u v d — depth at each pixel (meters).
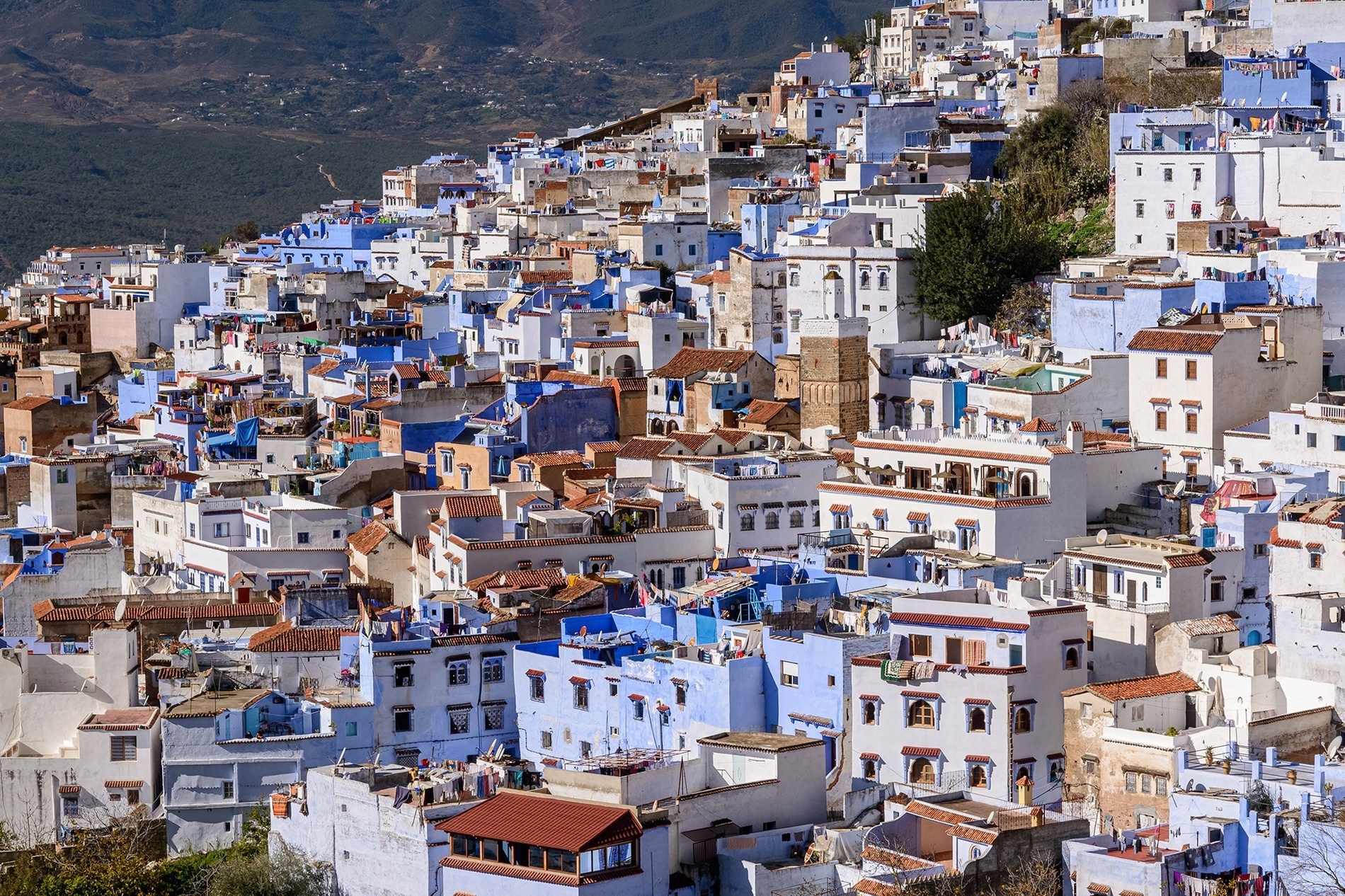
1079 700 151.25
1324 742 147.25
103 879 163.00
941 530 194.38
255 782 172.00
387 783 156.50
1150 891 129.00
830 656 161.88
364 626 181.75
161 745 177.25
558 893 138.62
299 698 178.75
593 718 173.25
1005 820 140.12
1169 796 140.62
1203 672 155.62
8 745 183.62
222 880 154.12
